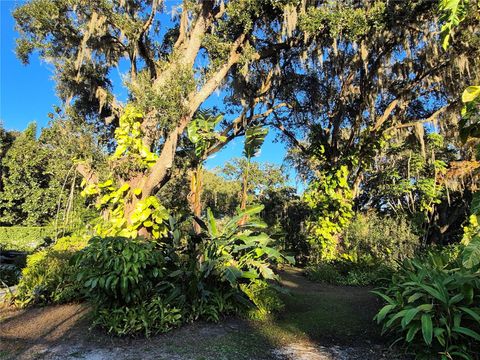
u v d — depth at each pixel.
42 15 8.71
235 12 9.07
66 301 6.05
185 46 9.70
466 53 10.66
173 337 4.44
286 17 9.12
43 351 4.07
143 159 8.36
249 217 6.83
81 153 9.14
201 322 4.98
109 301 4.73
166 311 4.71
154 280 5.13
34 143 20.05
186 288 5.25
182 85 8.32
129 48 10.11
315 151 13.53
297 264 13.63
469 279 3.84
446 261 5.56
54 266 6.46
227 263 5.86
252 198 15.80
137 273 4.59
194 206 6.64
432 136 14.84
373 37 10.44
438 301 4.05
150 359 3.84
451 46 10.83
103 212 8.45
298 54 12.11
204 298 5.12
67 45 9.59
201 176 6.82
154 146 9.17
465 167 13.44
